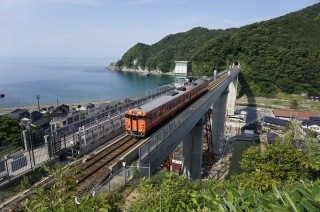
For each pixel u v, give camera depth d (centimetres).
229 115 7669
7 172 1303
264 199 303
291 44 11606
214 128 5366
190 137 3422
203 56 12862
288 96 10644
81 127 1936
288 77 10956
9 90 13850
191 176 3472
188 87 3491
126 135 2162
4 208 1038
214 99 4097
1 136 2738
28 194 1143
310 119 6788
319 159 1334
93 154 1712
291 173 1277
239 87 11488
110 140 2080
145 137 2119
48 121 4056
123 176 1307
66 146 1731
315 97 10231
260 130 6700
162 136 1748
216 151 5303
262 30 12650
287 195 284
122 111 2688
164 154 1820
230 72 6925
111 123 2184
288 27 13112
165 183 586
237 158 5066
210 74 12306
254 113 8600
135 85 15500
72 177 520
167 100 2586
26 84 16500
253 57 11744
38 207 434
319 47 11794
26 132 1641
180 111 2984
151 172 1578
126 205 887
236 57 12319
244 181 1102
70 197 471
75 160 1596
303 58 11056
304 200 266
